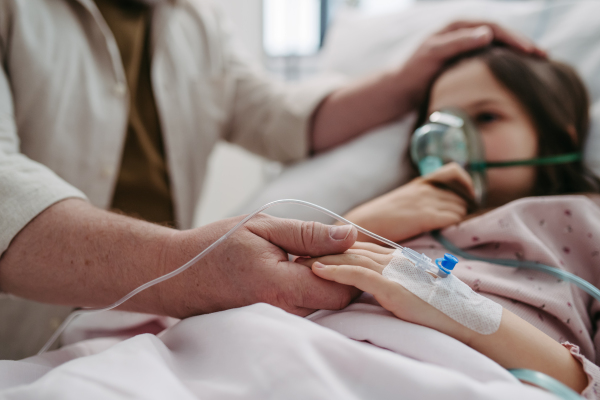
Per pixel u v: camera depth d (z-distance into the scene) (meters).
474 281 0.48
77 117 0.82
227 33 1.17
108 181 0.85
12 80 0.75
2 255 0.46
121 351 0.34
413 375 0.31
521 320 0.40
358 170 0.87
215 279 0.42
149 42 0.98
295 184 0.88
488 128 0.73
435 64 0.88
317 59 1.82
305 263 0.45
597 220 0.56
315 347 0.32
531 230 0.56
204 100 1.05
